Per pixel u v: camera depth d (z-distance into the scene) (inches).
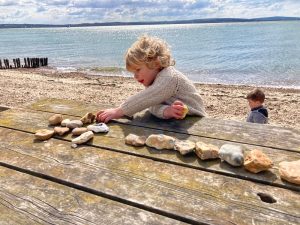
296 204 50.7
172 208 50.6
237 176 59.9
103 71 979.9
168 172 62.2
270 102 453.4
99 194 56.0
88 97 486.0
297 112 392.8
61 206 52.6
